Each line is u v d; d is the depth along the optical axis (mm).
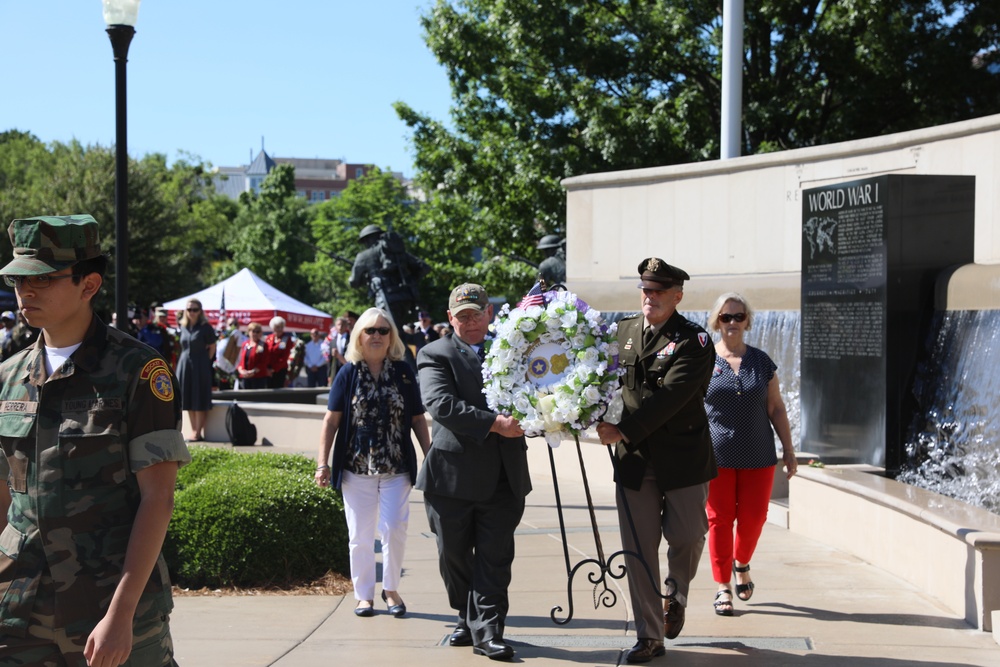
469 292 5922
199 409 16203
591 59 23469
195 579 7352
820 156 12922
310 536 7469
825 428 9828
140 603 3266
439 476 5742
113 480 3236
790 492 9219
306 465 9172
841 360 9539
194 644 5918
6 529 3340
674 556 5723
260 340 19484
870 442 9062
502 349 5465
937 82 21578
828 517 8477
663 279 5562
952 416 8539
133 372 3266
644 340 5664
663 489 5527
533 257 26281
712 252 14203
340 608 6801
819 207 9977
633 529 5578
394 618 6539
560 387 5336
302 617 6547
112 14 9938
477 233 26281
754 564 7738
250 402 17391
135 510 3283
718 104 23672
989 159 11023
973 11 21578
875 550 7637
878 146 12203
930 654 5504
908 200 8984
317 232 70312
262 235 78500
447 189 27141
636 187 15125
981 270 8531
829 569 7531
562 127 24734
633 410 5629
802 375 10281
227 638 6051
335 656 5680
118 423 3236
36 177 60844
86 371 3250
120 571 3225
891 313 8891
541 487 12016
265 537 7324
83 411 3230
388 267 16250
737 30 15531
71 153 53406
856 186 9367
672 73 24125
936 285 8938
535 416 5379
